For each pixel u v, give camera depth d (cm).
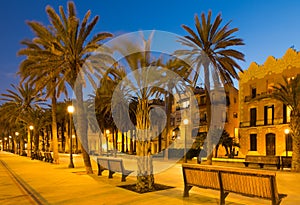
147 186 1060
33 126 4359
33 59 2000
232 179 773
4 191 1075
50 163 2770
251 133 3678
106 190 1056
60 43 1903
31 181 1353
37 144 4359
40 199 916
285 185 1252
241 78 3866
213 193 977
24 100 4291
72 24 1853
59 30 1878
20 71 2295
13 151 7275
